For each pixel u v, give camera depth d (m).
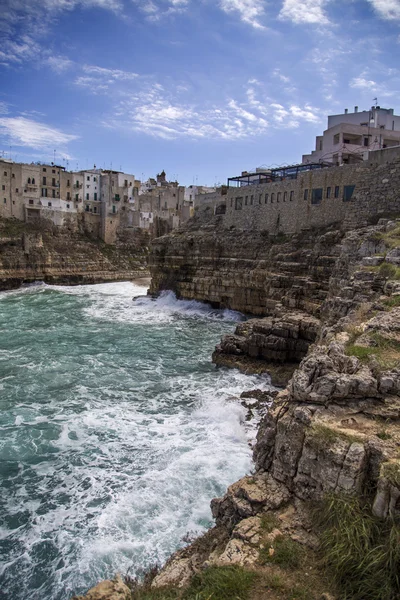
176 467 18.44
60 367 32.44
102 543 14.30
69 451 20.14
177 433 21.73
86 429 22.30
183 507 15.88
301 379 10.82
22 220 92.31
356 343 13.44
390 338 13.23
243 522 9.48
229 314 56.03
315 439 9.44
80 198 102.69
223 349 34.00
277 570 8.20
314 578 7.94
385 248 26.17
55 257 89.19
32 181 93.25
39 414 24.14
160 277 69.00
